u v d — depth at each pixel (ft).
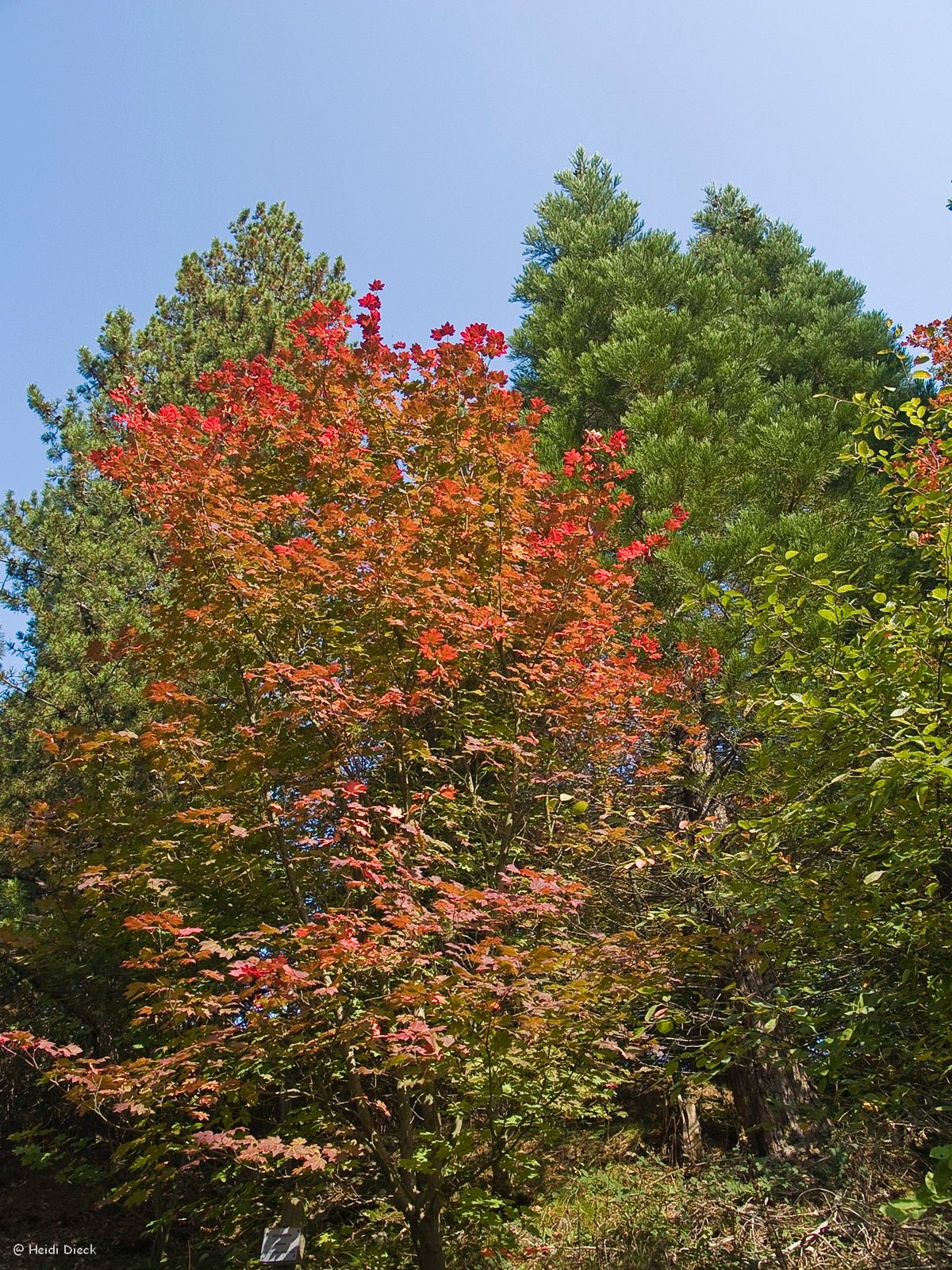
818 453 33.32
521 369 44.70
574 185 50.42
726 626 27.78
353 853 17.98
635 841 22.31
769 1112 23.43
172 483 20.52
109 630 33.60
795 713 15.80
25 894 30.96
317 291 57.57
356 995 17.51
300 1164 19.33
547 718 22.03
